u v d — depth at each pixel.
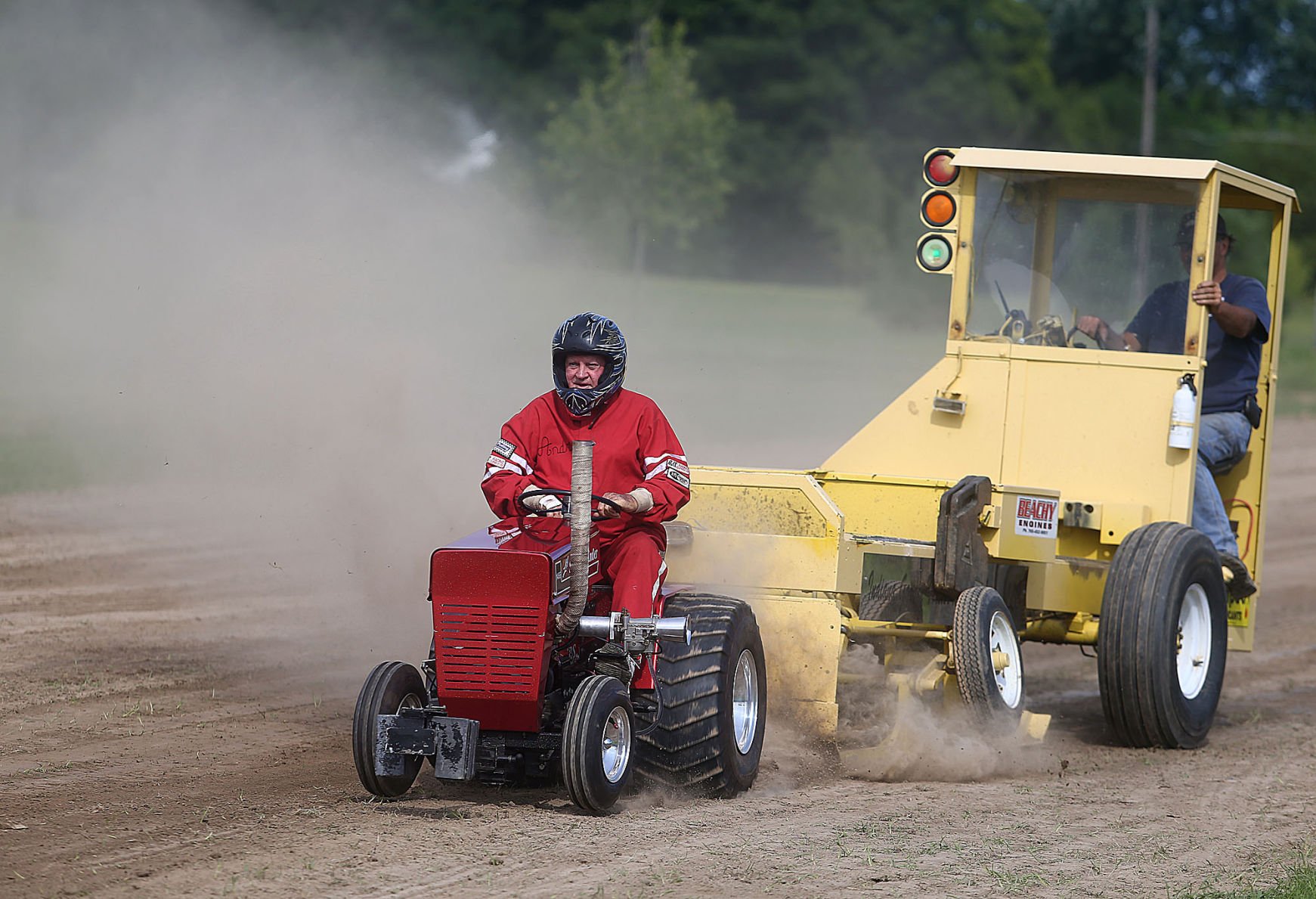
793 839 13.60
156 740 16.94
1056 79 190.75
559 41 128.50
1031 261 20.81
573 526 13.19
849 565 16.94
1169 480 19.62
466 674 13.47
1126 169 19.92
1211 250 19.91
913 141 153.25
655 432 14.51
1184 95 191.12
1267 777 17.61
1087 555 19.95
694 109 91.12
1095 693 23.41
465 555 13.41
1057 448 20.05
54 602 25.53
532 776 14.59
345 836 12.97
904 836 14.00
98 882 11.56
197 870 11.92
